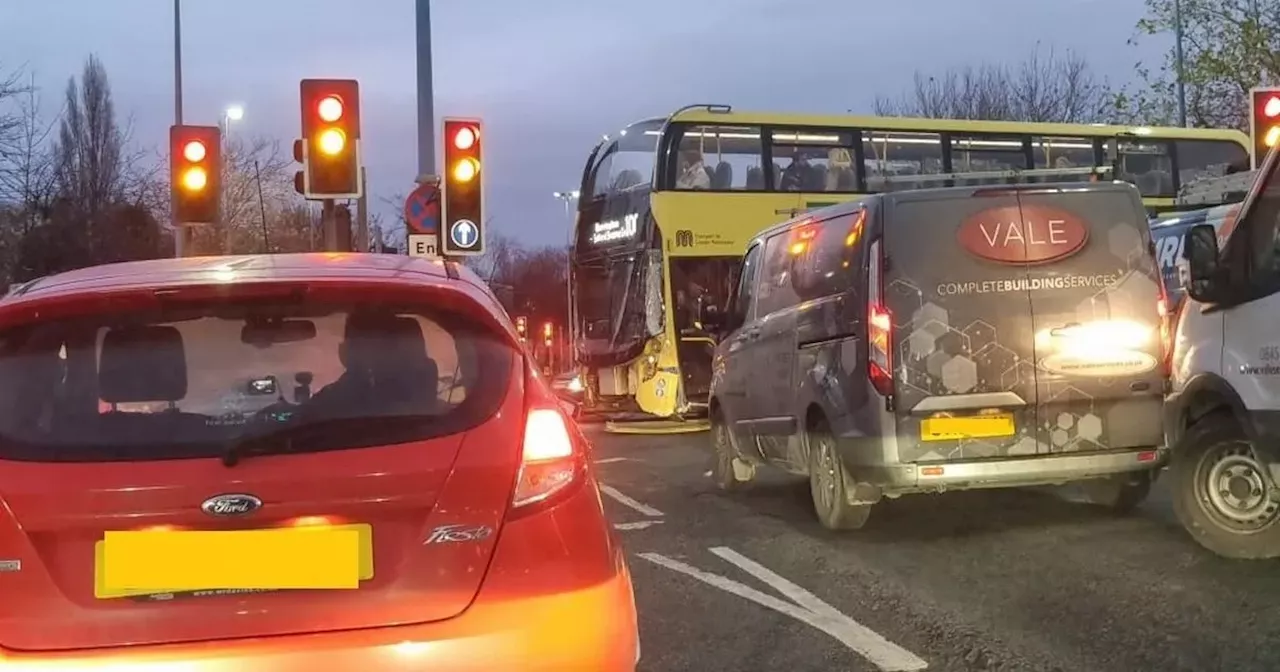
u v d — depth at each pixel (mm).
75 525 3033
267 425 3170
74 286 3451
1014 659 5062
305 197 12320
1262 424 6172
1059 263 7094
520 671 3111
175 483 3055
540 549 3227
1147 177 19328
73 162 30469
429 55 16250
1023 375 7000
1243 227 6371
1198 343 6695
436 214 14562
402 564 3133
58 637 3008
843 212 7684
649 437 15477
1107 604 5848
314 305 3465
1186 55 23219
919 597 6105
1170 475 6996
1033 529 7652
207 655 2986
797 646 5348
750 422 9227
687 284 16344
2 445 3123
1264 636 5250
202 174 12633
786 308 8562
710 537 7820
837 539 7598
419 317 3490
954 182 17766
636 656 3445
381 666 3025
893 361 6945
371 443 3195
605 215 18000
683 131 16578
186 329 3385
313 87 12305
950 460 6953
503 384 3402
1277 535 6469
